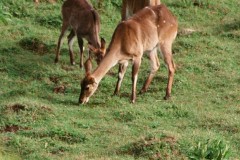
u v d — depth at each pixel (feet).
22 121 112.37
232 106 121.29
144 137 102.53
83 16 137.28
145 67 138.41
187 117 116.26
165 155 97.71
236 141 105.60
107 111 118.01
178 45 149.28
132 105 120.88
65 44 149.69
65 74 133.49
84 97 119.96
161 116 116.47
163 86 129.80
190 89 128.98
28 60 139.74
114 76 134.82
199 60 141.08
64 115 115.03
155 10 125.80
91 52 133.39
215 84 131.23
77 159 97.66
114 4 169.89
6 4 162.30
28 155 100.17
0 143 103.50
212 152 96.48
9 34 150.71
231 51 148.46
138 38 122.01
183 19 168.55
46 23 158.61
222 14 172.35
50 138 105.70
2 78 130.62
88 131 109.19
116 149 101.60
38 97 123.95
